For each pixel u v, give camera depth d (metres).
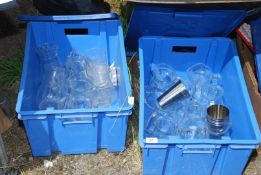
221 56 1.90
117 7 2.27
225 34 1.85
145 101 1.82
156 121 1.75
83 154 1.70
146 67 1.90
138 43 1.84
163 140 1.42
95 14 1.86
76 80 1.86
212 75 1.95
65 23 1.84
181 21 1.70
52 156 1.68
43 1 2.01
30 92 1.69
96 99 1.79
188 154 1.48
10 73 1.98
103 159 1.69
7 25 2.24
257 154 1.72
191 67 1.95
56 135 1.59
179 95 1.77
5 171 1.63
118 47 1.85
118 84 1.86
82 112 1.48
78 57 1.94
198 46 1.86
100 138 1.64
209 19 1.67
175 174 1.59
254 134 1.48
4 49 2.13
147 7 1.58
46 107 1.75
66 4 1.98
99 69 1.92
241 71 1.69
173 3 1.42
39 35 1.86
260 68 1.66
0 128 1.73
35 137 1.57
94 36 1.91
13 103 1.89
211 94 1.90
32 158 1.68
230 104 1.79
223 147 1.47
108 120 1.54
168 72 1.94
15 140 1.75
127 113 1.51
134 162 1.68
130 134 1.76
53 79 1.86
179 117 1.77
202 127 1.72
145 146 1.43
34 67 1.80
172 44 1.85
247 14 1.65
